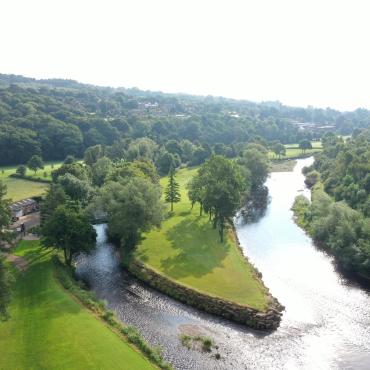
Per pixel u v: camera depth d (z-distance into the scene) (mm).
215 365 49500
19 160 164500
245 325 58812
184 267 74750
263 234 99938
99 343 48531
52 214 74875
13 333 50062
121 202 80938
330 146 184750
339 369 49875
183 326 57969
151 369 45656
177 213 106688
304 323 59938
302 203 122688
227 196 86062
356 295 68875
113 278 73375
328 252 87875
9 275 46906
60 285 64625
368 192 99812
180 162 182250
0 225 47875
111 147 177000
